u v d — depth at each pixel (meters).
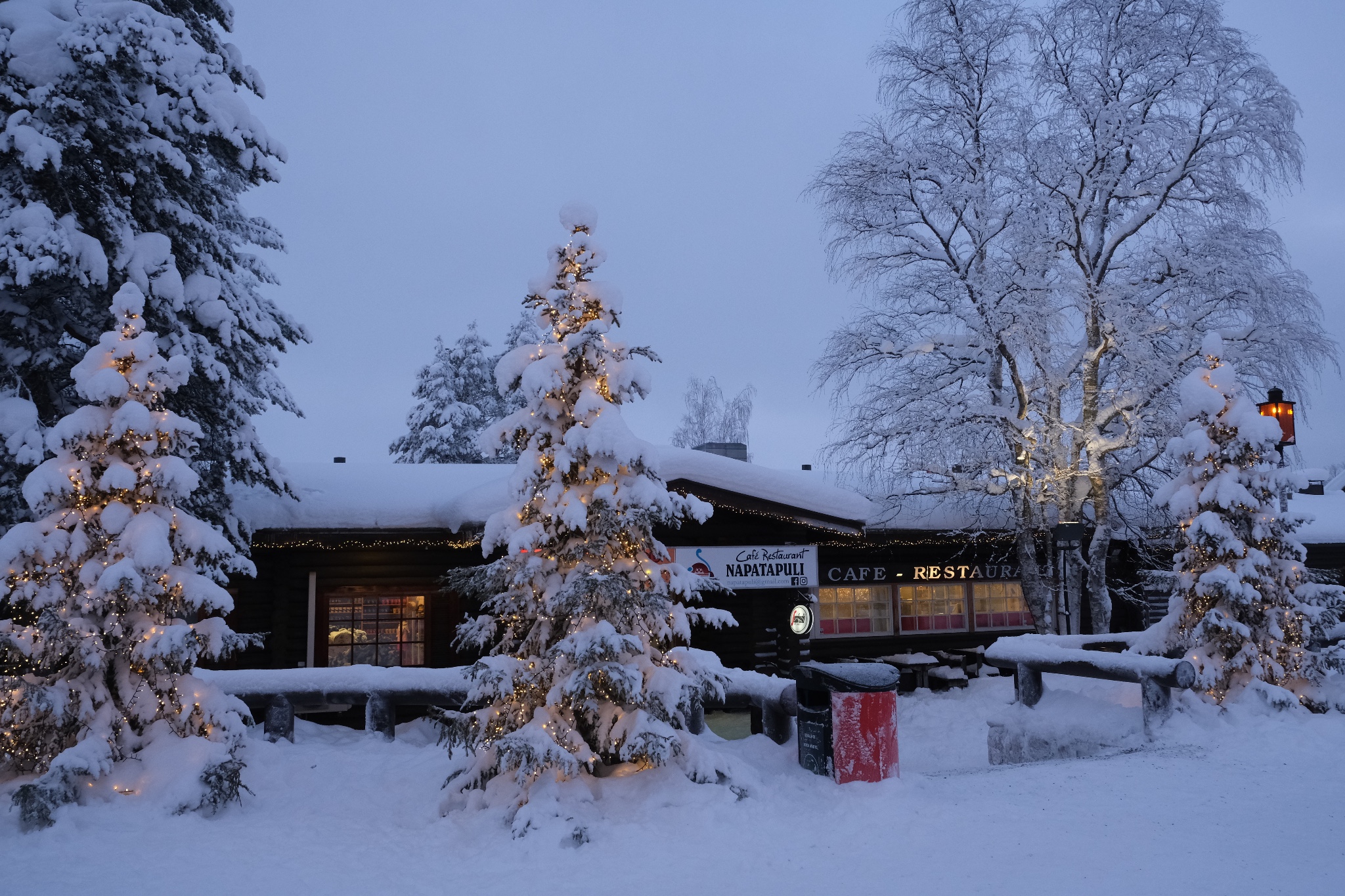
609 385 7.98
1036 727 10.73
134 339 8.53
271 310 14.05
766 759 8.62
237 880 5.89
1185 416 11.73
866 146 17.98
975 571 18.75
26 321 11.48
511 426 8.00
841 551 18.00
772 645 16.22
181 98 12.05
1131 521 17.89
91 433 8.09
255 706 9.90
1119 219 18.09
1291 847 5.94
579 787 7.21
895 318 18.05
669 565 8.11
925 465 16.98
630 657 7.67
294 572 14.49
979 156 17.80
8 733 7.58
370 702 10.10
